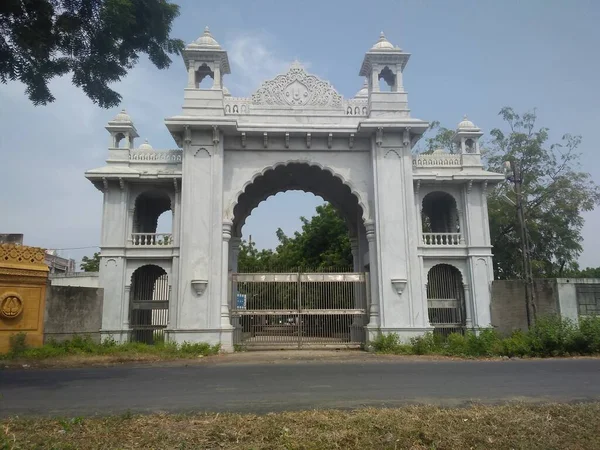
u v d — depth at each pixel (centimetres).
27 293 1445
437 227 2150
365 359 1328
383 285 1680
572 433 514
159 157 1836
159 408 627
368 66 1872
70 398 702
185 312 1614
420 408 604
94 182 1784
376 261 1733
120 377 933
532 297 1698
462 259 1850
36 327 1455
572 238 2536
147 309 1789
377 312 1702
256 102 1816
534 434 509
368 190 1797
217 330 1599
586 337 1339
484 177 1855
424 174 1839
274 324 1856
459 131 1941
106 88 929
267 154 1795
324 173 1959
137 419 558
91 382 863
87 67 890
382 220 1722
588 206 2483
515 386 789
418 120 1748
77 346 1479
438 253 1827
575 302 1759
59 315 1534
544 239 2545
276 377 920
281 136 1784
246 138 1773
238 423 535
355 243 2147
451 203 2031
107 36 852
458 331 1827
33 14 800
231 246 2072
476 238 1841
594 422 547
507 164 1828
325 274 1786
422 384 815
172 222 1778
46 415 591
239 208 2073
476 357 1349
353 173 1808
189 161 1711
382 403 651
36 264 1484
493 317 1773
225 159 1777
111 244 1744
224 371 1031
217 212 1684
